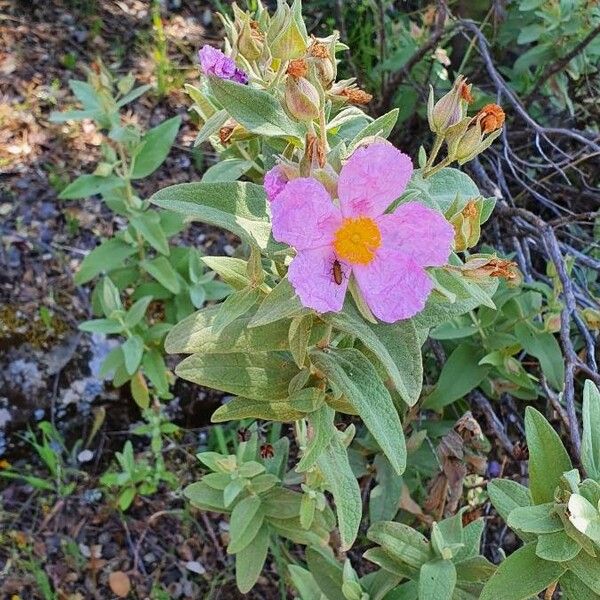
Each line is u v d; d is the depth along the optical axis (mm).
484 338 339
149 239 374
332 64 210
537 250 394
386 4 472
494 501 245
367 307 179
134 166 378
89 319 434
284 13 228
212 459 313
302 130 197
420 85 428
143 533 407
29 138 494
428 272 187
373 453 364
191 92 271
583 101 440
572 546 210
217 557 405
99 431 427
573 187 415
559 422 378
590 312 325
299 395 221
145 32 559
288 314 176
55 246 457
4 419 411
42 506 406
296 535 320
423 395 360
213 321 202
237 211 195
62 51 538
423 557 278
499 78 381
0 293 434
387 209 181
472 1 463
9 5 552
